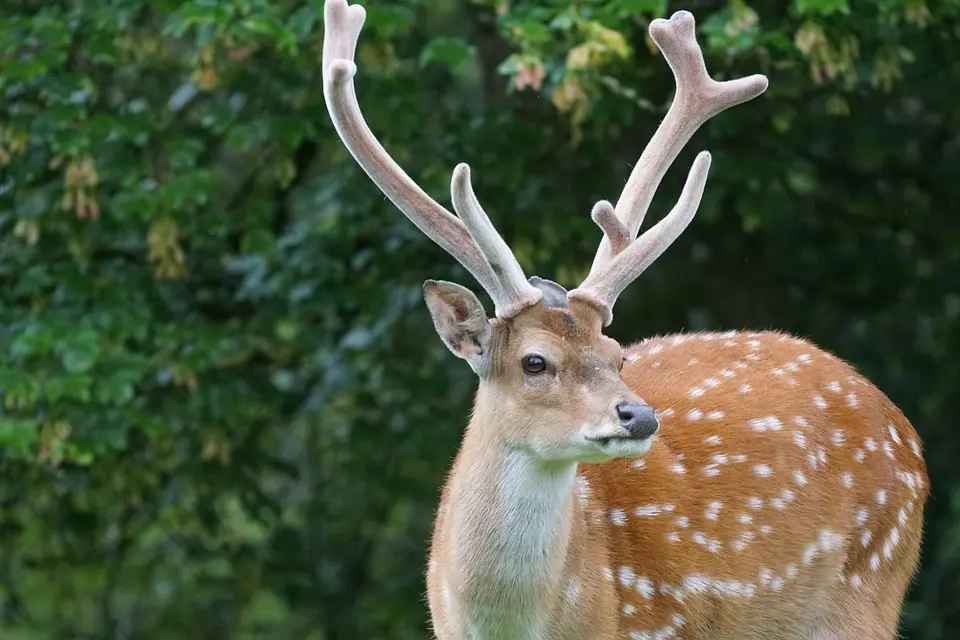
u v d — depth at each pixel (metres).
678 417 8.79
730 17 11.47
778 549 8.70
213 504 14.35
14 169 12.33
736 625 8.74
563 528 7.89
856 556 8.97
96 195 12.09
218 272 13.73
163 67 13.55
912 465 9.25
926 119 14.64
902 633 15.16
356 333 13.17
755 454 8.73
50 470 13.52
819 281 15.01
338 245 13.17
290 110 12.63
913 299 14.75
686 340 9.32
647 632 8.46
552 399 7.59
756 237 14.77
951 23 13.06
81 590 15.84
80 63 12.95
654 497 8.53
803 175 14.70
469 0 13.47
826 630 8.98
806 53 11.52
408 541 16.28
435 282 7.87
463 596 7.98
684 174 13.64
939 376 15.02
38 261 12.65
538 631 7.98
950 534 15.11
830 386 9.09
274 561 14.85
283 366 14.05
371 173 7.96
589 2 11.33
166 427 12.88
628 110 12.57
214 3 11.12
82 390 11.49
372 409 14.05
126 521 14.49
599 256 8.23
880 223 14.68
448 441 13.73
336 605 15.28
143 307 12.57
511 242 13.17
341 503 14.90
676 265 15.09
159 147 12.73
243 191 14.16
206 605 15.57
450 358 14.05
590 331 7.73
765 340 9.31
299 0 12.28
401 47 13.17
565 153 13.43
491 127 12.87
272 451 15.46
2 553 14.98
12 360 11.80
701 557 8.54
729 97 8.61
